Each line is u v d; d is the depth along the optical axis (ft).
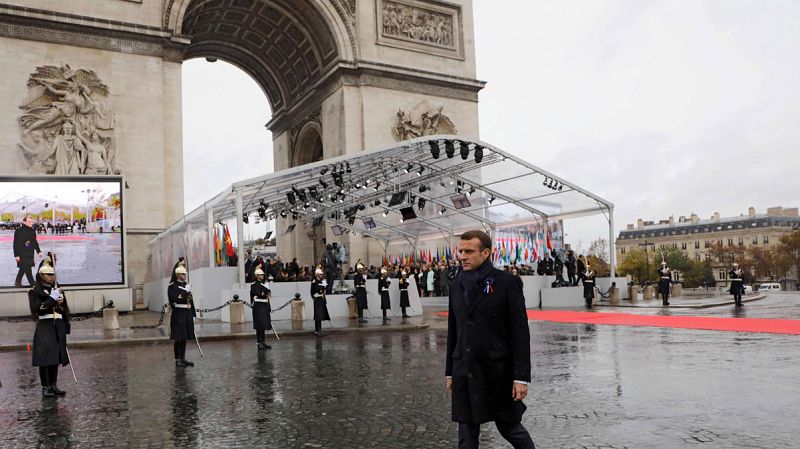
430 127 174.40
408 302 105.50
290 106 204.85
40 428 32.40
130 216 139.23
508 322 19.36
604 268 518.78
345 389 40.88
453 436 28.71
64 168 131.54
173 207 145.28
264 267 116.57
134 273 140.26
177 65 149.18
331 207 152.56
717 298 154.71
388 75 171.22
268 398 38.58
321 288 78.54
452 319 20.54
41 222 113.29
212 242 102.94
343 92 167.22
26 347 67.77
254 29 189.98
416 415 33.01
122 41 141.90
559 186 130.93
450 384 20.16
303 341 72.23
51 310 41.11
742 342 58.44
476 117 184.44
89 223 116.06
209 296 102.42
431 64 178.60
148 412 35.53
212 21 183.93
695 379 40.19
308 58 186.50
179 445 28.40
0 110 129.08
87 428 32.14
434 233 170.40
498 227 159.84
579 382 40.75
